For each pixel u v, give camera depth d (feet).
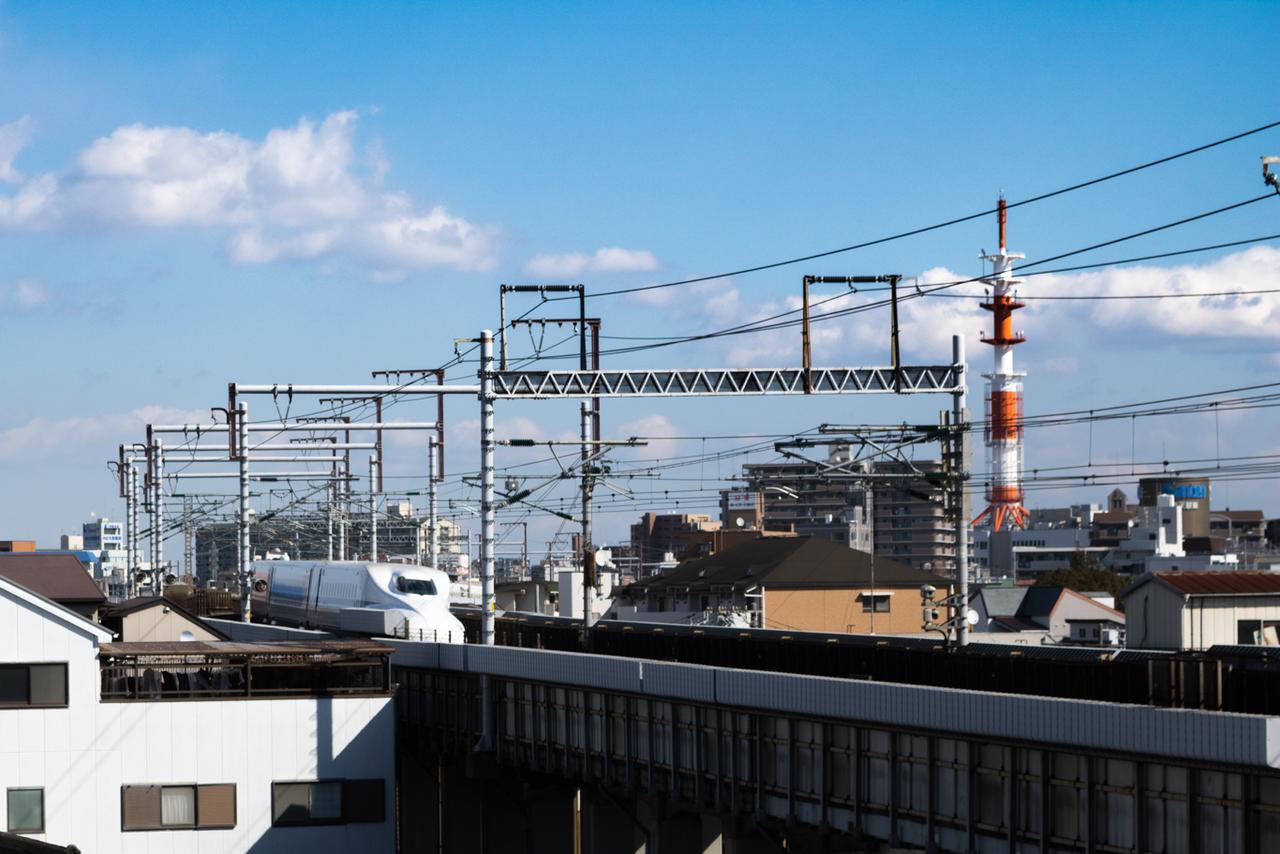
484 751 168.45
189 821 161.89
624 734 146.51
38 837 157.07
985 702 101.19
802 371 153.28
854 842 141.28
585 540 193.47
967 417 152.66
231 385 189.26
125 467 378.73
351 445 314.76
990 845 104.12
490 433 171.83
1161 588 206.90
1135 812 92.84
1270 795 84.64
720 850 164.35
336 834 165.68
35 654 158.20
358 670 170.50
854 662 148.25
